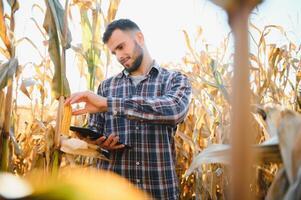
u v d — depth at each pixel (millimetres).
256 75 3098
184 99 1908
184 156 3207
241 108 167
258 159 446
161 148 1940
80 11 2150
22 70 2195
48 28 1486
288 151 385
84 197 135
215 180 2799
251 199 168
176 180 2020
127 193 142
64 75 1492
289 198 374
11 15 1613
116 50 2021
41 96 2398
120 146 1835
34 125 2441
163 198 1891
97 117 2141
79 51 2129
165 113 1775
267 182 2082
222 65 3365
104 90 2203
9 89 1550
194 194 3182
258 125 2236
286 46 3432
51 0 1496
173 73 2061
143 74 2098
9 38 1589
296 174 377
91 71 2170
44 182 148
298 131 386
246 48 169
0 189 135
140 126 1956
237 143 165
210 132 3043
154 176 1912
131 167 1916
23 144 2594
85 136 1713
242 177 164
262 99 3066
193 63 3752
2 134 1532
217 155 506
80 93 1571
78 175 151
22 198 133
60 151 1485
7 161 1539
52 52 1488
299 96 3342
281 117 404
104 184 141
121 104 1687
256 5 170
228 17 172
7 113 1554
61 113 1486
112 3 2330
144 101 1739
